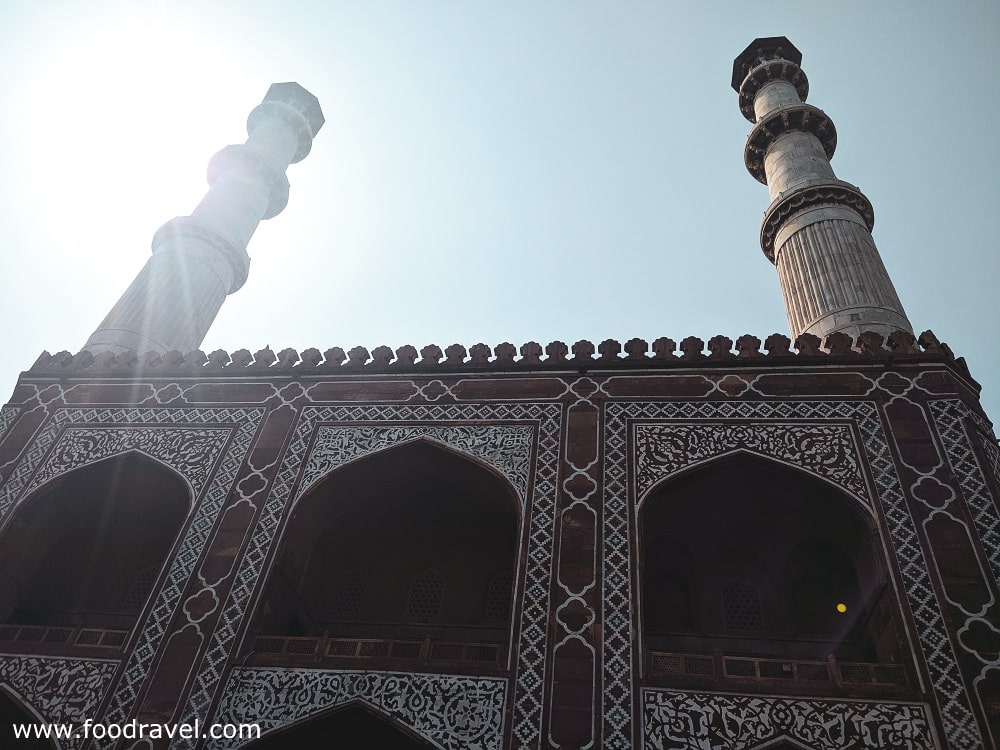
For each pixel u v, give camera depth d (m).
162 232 17.16
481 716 7.77
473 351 11.53
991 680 7.27
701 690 7.66
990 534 8.30
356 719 8.45
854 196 15.76
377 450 10.41
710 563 11.17
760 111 19.95
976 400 10.18
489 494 10.89
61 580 11.68
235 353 12.17
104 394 11.89
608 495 9.32
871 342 10.55
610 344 11.20
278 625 9.65
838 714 7.34
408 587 11.82
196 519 9.97
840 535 10.06
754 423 9.80
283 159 20.97
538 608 8.42
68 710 8.35
